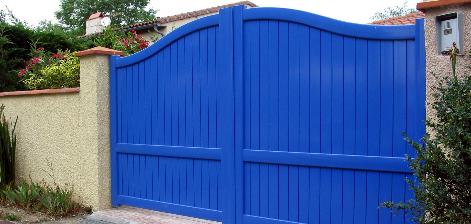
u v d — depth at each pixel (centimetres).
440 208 245
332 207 362
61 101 541
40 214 502
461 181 237
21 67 930
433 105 263
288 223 382
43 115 572
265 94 391
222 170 414
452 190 247
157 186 470
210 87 422
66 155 537
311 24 364
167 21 1591
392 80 333
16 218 481
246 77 400
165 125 458
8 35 917
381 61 337
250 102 399
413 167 263
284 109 381
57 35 1054
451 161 240
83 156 510
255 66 395
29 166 603
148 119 472
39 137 582
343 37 352
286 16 376
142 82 476
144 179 481
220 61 412
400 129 331
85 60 503
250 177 402
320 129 364
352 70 349
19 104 617
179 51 444
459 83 247
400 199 333
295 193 379
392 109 334
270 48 387
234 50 404
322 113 363
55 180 557
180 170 451
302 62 371
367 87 343
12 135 607
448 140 238
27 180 607
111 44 855
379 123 339
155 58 464
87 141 504
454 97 242
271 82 387
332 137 359
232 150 406
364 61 344
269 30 388
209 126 424
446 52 287
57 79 710
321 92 363
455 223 234
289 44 378
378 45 338
